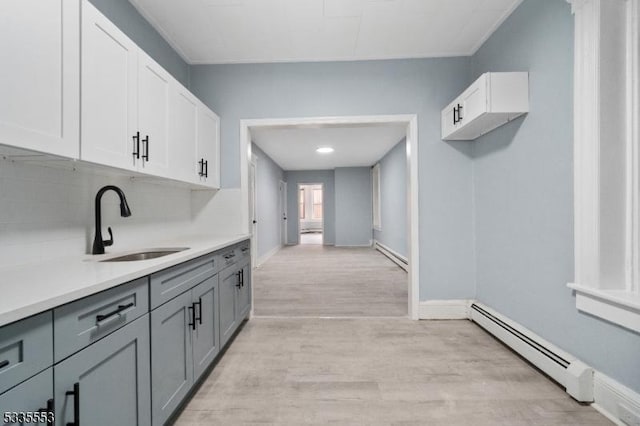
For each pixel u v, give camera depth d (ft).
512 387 5.70
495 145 8.09
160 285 4.36
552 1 5.95
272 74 9.46
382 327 8.76
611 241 4.93
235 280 7.91
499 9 7.21
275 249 25.29
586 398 5.12
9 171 4.25
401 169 18.60
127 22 6.64
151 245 6.89
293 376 6.15
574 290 5.50
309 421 4.84
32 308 2.44
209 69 9.50
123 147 5.02
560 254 5.84
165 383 4.46
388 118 9.34
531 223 6.68
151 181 7.25
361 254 24.16
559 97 5.82
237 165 9.51
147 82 5.69
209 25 7.66
